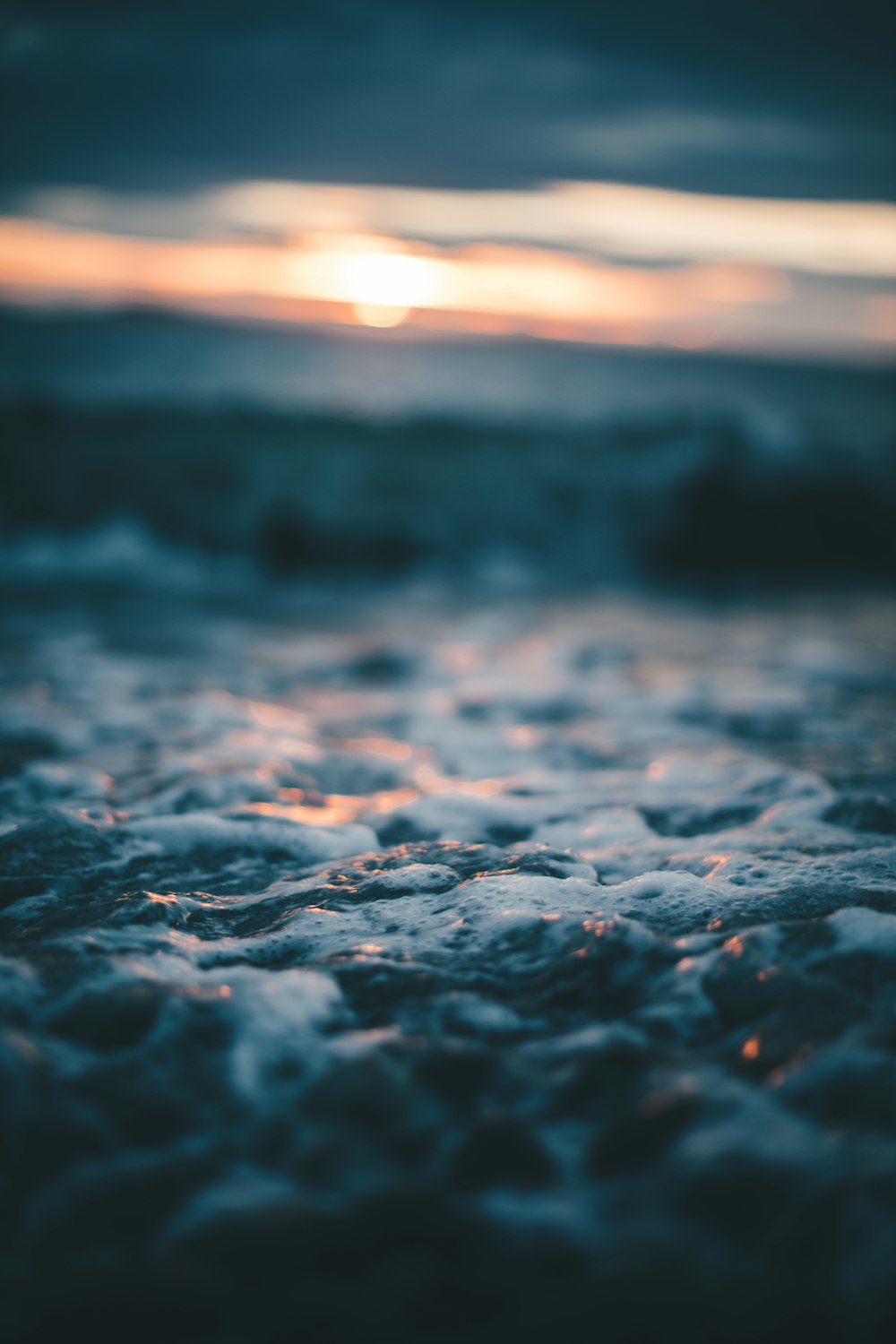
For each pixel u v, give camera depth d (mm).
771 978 1701
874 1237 1104
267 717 4828
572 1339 1031
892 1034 1512
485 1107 1438
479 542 10922
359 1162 1321
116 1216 1223
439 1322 1062
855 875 2367
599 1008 1716
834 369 46281
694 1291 1065
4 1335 1040
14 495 10398
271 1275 1124
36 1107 1371
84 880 2453
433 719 4945
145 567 10102
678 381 33844
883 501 11758
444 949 1970
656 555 11188
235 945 2035
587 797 3383
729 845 2693
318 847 2797
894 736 4465
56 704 4789
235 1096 1467
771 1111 1370
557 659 6574
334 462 11250
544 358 44406
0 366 21844
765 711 4992
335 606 8953
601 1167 1306
